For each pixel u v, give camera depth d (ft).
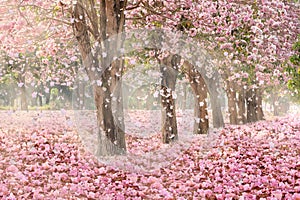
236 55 39.68
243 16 33.58
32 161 30.60
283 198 20.45
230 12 35.04
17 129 52.80
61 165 28.40
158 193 22.40
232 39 35.86
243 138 46.55
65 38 39.75
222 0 35.58
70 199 20.93
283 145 39.14
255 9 35.88
